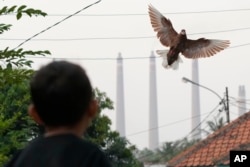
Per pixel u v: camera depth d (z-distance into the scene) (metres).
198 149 31.44
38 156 4.59
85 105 4.72
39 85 4.66
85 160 4.56
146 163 76.44
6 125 10.72
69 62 4.78
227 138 31.19
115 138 47.16
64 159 4.55
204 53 10.45
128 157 48.00
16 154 4.77
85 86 4.71
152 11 10.36
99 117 44.44
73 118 4.69
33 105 4.74
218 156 30.17
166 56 10.24
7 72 9.80
